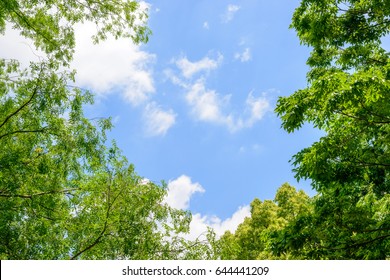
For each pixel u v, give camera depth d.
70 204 10.84
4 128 10.28
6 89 10.43
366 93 7.29
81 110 10.72
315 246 8.67
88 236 10.20
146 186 10.88
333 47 13.18
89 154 10.56
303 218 9.01
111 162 10.77
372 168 8.66
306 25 12.07
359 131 8.36
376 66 12.10
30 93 10.30
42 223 10.11
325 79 7.42
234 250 11.05
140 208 10.34
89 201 10.44
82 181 10.83
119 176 10.58
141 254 10.08
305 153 8.02
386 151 8.60
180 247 10.52
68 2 12.52
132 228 10.19
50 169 10.45
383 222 8.24
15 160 9.64
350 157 8.19
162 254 10.23
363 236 8.42
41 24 12.07
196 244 10.70
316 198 10.30
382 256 8.20
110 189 10.50
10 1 10.16
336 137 8.11
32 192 10.37
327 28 11.85
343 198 9.01
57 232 10.28
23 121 10.52
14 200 10.09
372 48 12.54
